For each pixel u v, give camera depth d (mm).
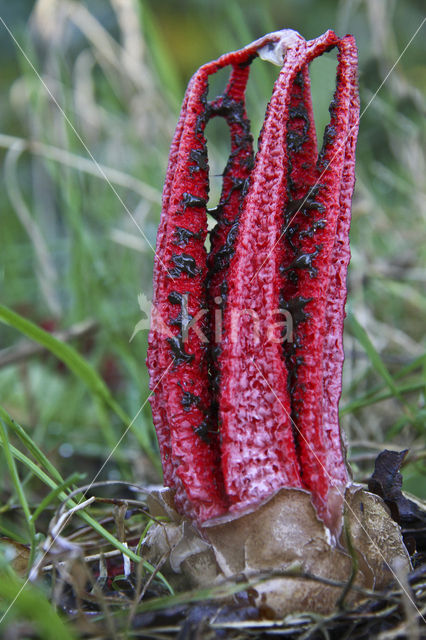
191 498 212
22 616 200
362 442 287
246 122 224
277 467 209
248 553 203
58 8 441
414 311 451
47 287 441
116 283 396
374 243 488
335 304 217
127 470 330
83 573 203
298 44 213
